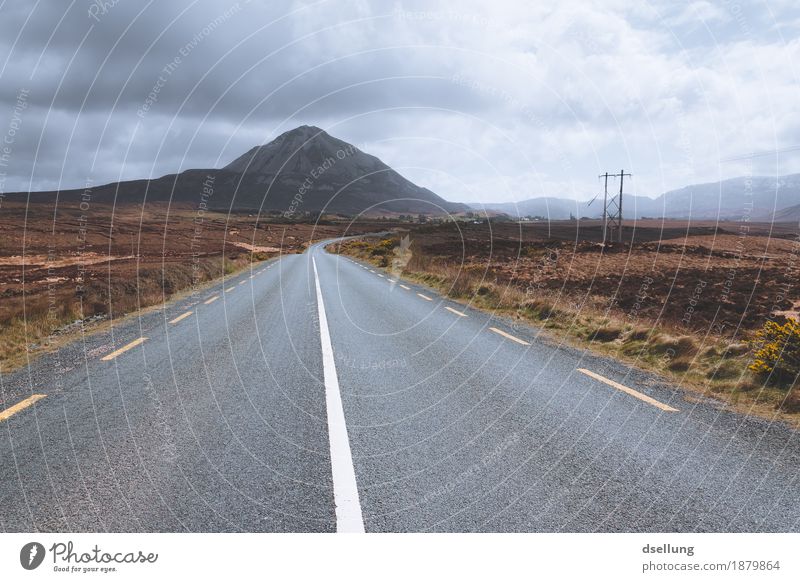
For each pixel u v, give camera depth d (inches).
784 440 181.5
